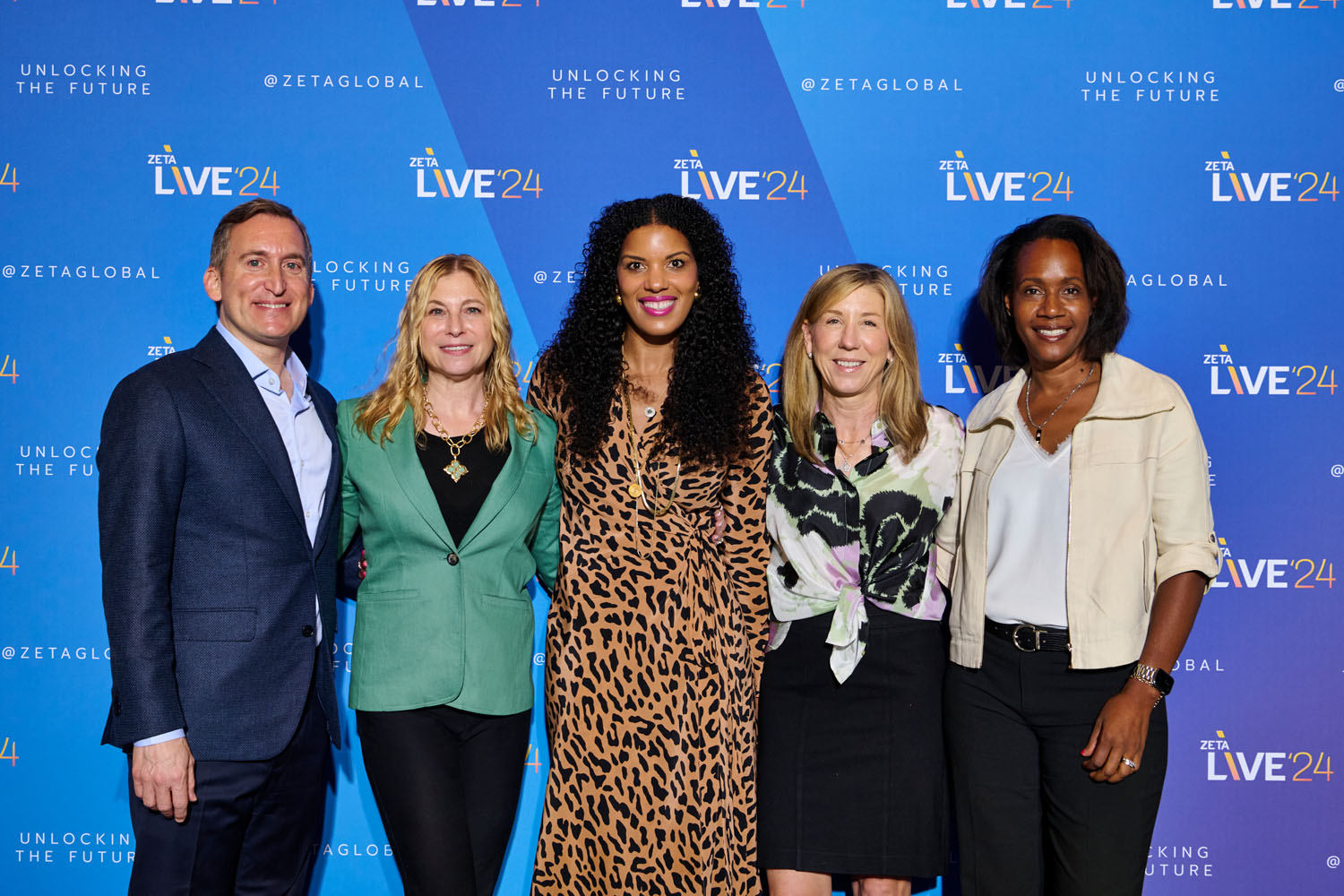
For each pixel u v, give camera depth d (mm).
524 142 2734
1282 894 2791
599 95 2736
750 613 2410
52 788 2711
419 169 2727
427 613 2133
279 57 2703
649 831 2223
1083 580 2105
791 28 2742
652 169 2746
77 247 2695
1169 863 2799
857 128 2754
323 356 2736
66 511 2709
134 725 1906
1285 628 2785
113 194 2693
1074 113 2754
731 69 2746
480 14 2721
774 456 2391
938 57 2750
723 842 2266
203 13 2689
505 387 2254
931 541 2354
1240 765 2787
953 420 2391
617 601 2246
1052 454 2197
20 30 2672
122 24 2678
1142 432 2135
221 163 2699
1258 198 2762
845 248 2764
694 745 2244
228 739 2029
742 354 2346
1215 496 2777
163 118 2691
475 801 2191
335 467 2223
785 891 2367
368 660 2156
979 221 2768
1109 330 2223
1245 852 2787
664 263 2217
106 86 2682
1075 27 2748
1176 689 2793
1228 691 2787
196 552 2037
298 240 2197
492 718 2211
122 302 2701
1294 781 2785
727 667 2318
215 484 2033
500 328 2240
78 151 2688
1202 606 2791
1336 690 2779
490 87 2727
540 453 2291
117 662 1925
